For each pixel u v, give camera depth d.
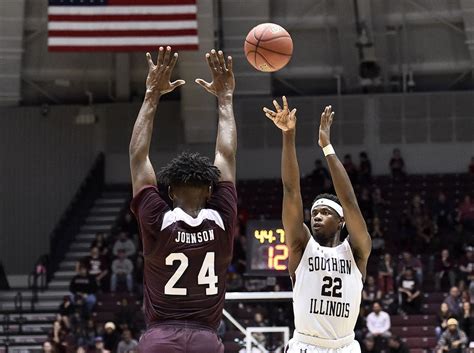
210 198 5.76
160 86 5.96
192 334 5.53
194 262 5.57
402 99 31.97
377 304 22.06
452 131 31.91
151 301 5.62
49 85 31.95
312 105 32.03
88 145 32.34
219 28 29.53
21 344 25.78
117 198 31.53
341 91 32.31
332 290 6.93
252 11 29.17
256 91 31.92
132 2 22.28
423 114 31.92
